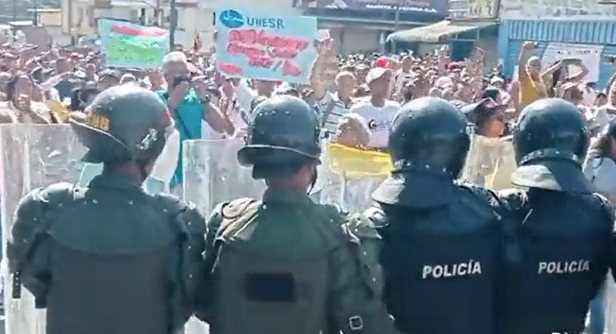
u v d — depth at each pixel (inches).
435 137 99.0
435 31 1212.5
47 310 92.1
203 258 95.4
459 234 98.2
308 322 91.1
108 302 89.0
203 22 1369.3
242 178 120.6
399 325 99.0
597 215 108.3
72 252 89.0
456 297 99.5
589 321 139.9
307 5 1533.0
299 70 227.1
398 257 98.0
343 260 92.3
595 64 454.9
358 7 1599.4
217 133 203.0
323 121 235.9
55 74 441.1
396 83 382.9
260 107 94.9
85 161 92.9
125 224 89.7
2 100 269.1
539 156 107.0
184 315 95.3
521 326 106.8
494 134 173.6
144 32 363.3
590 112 262.1
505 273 105.3
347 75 255.0
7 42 1016.2
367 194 126.0
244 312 91.5
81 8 1596.9
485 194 106.0
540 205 106.7
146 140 91.8
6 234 119.9
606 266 111.2
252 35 225.9
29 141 116.9
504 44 1026.1
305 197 93.6
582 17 862.5
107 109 91.0
